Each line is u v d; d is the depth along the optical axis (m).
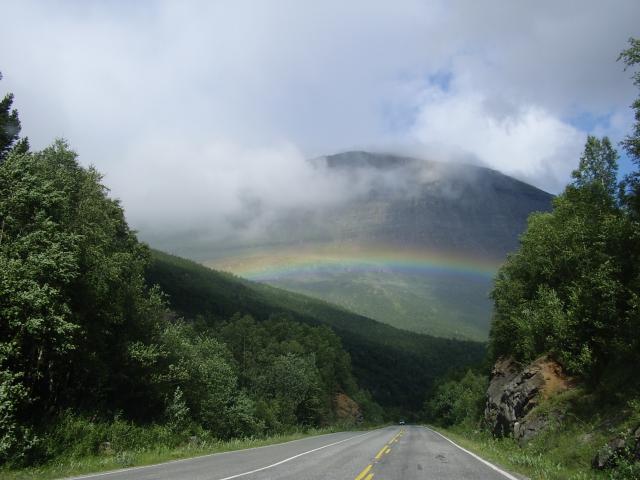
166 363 33.19
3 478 13.18
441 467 16.30
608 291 21.61
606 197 27.50
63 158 27.94
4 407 14.73
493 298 41.47
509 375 37.00
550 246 29.86
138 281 31.95
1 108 26.22
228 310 147.25
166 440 26.86
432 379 184.88
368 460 18.70
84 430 19.95
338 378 112.62
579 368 21.89
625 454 12.62
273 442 34.62
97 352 26.98
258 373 71.38
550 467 14.86
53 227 18.83
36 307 16.36
